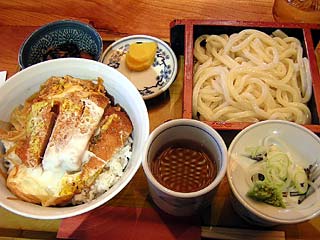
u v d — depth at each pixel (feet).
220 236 1.11
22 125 1.13
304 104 1.34
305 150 1.12
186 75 1.27
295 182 1.06
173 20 1.45
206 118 1.33
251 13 1.61
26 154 1.06
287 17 1.51
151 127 1.34
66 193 1.02
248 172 1.08
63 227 1.13
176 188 1.03
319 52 1.46
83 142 1.04
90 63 1.15
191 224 1.13
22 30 1.56
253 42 1.42
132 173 0.98
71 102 1.10
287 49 1.42
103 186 1.05
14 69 1.47
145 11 1.62
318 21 1.49
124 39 1.52
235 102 1.33
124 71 1.47
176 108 1.37
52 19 1.61
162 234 1.12
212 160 1.06
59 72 1.17
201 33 1.46
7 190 1.02
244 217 1.10
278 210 1.00
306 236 1.11
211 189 0.92
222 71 1.37
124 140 1.11
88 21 1.60
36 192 1.01
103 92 1.17
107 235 1.12
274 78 1.37
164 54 1.49
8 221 1.15
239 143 1.11
